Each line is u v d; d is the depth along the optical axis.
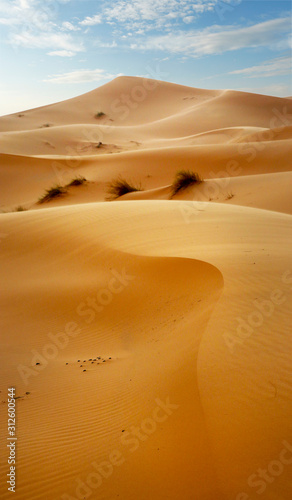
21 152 61.16
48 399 4.92
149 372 5.03
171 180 30.17
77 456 3.57
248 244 9.45
